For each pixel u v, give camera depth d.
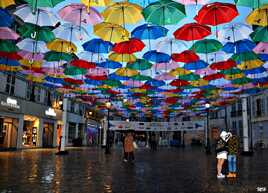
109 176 11.34
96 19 9.03
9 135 27.77
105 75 16.58
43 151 27.69
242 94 23.03
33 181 9.61
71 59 13.27
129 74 15.88
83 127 49.47
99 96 26.30
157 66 14.90
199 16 8.18
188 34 9.56
